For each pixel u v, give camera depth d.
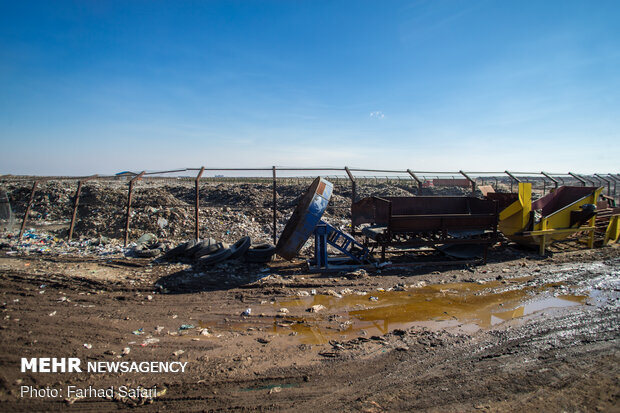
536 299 6.75
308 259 9.47
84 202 18.14
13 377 3.93
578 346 4.76
